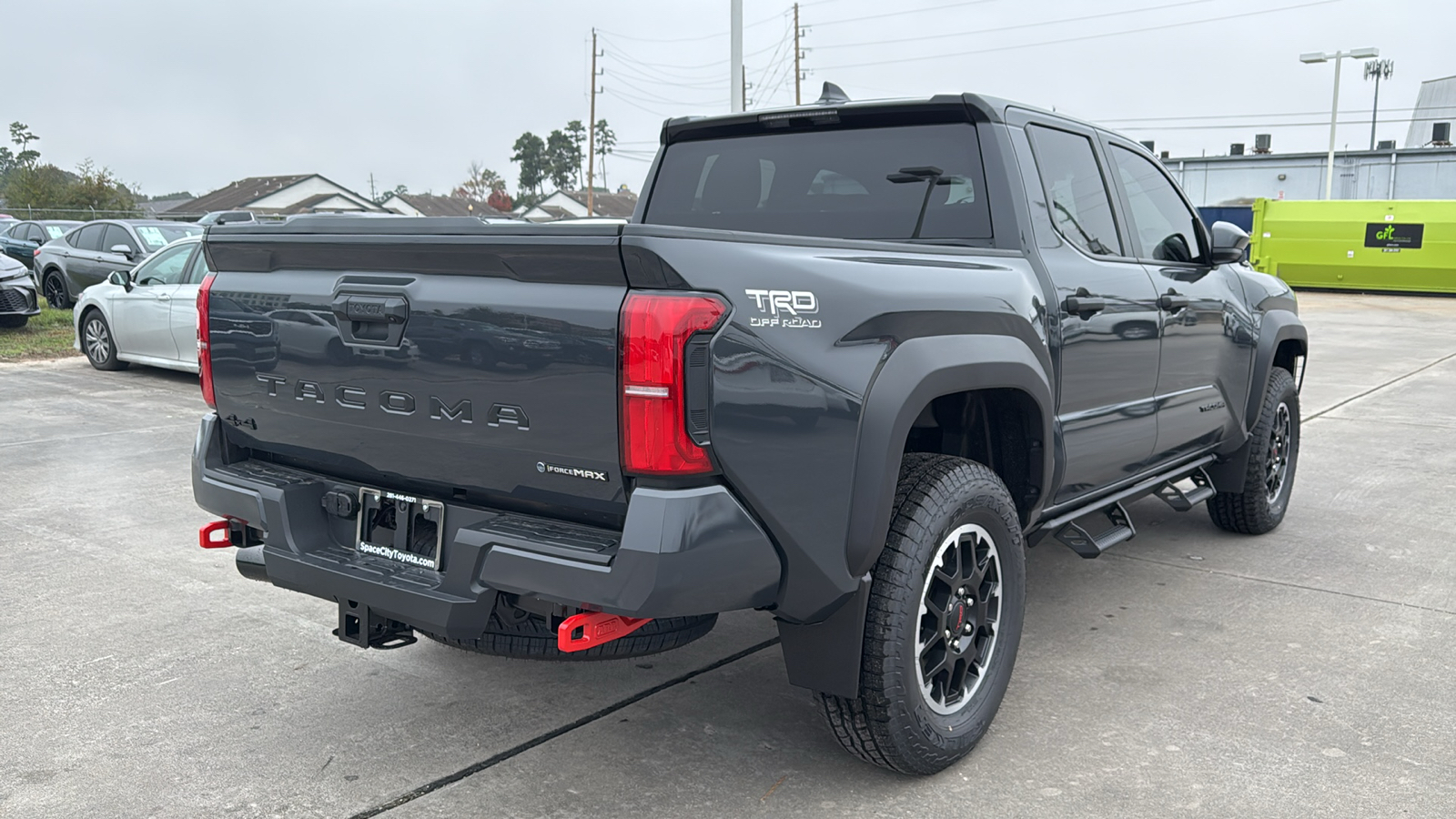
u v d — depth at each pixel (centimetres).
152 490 653
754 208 418
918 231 378
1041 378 338
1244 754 323
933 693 312
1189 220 498
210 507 329
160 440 813
